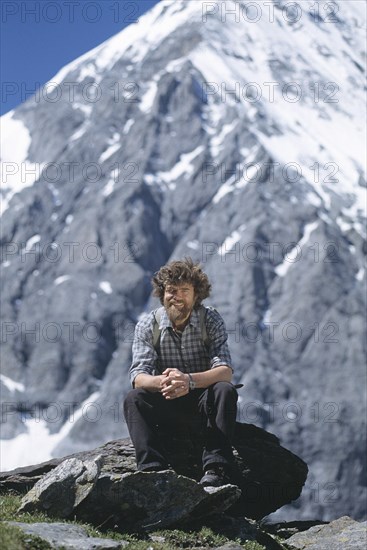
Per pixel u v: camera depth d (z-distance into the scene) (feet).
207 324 19.11
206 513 17.48
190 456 19.95
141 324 19.30
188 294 18.98
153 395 18.61
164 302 19.15
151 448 18.04
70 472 17.06
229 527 17.61
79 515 16.89
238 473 20.27
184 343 19.08
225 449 18.19
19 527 15.19
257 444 21.01
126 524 16.97
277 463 20.86
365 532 17.57
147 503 17.08
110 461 20.48
